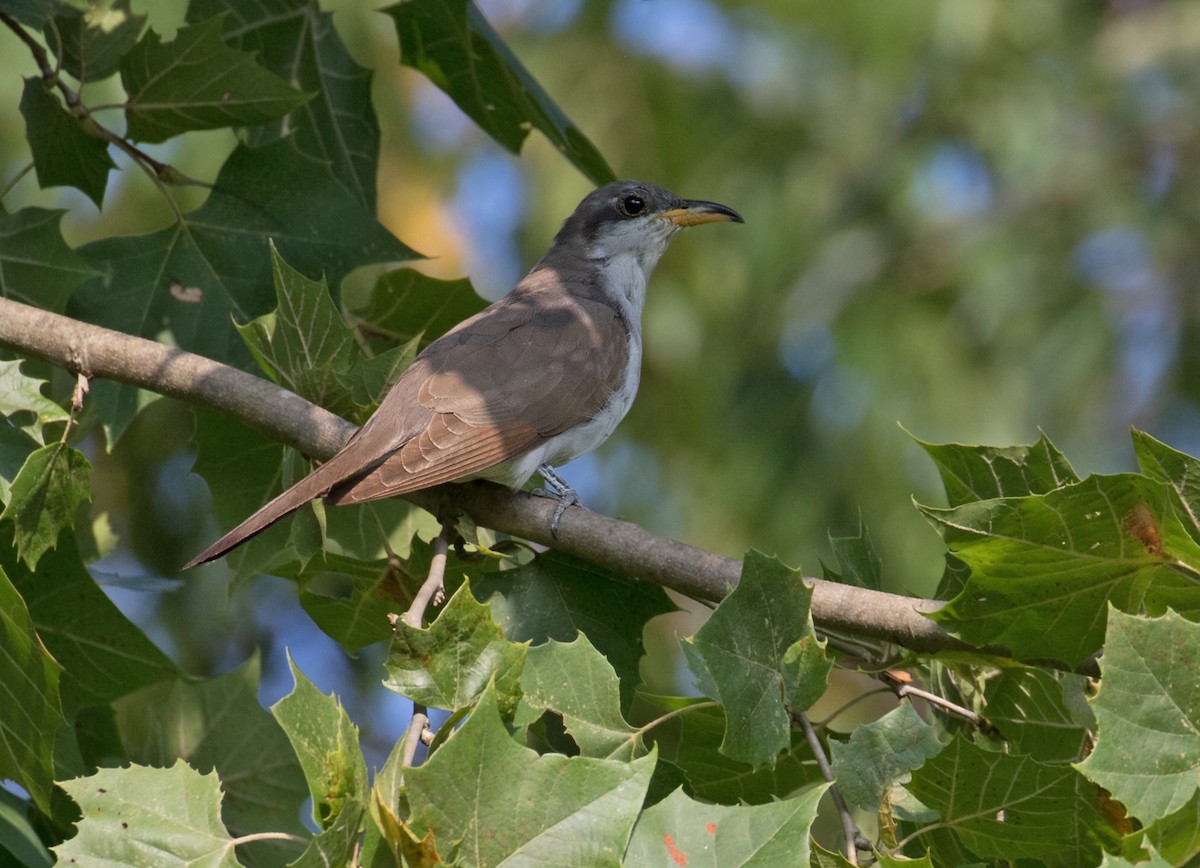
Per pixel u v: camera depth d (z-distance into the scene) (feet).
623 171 62.90
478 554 27.17
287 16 33.94
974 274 66.33
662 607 26.27
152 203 51.75
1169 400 67.92
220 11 33.24
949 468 23.24
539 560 26.76
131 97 29.86
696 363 60.80
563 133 33.37
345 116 34.63
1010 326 65.82
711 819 17.66
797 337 63.26
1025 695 24.49
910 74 66.03
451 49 34.04
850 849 19.86
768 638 20.77
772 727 20.43
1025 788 20.81
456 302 33.01
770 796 25.41
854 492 58.85
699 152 63.67
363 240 31.45
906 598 23.24
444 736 19.11
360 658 52.95
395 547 28.94
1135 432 20.31
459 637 19.52
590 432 32.60
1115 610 18.80
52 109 30.12
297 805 31.50
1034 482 22.98
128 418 28.94
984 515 21.03
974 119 69.05
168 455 50.57
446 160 63.93
